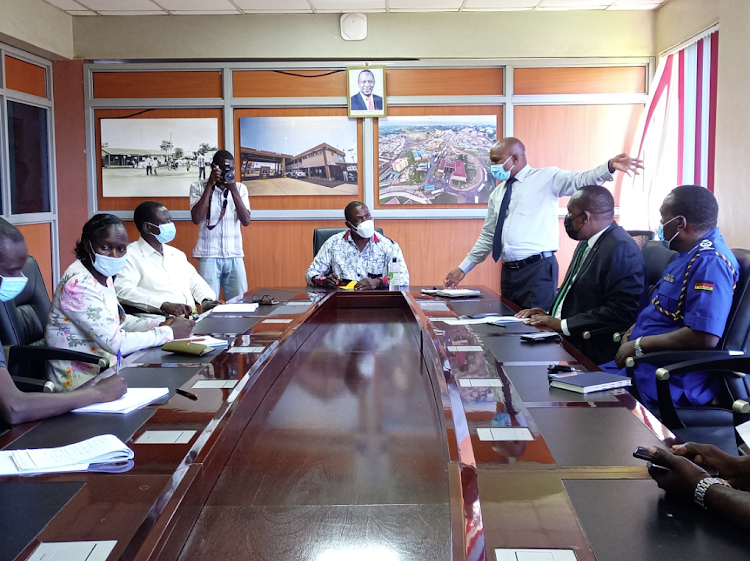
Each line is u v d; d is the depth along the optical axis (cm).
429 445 165
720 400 250
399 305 395
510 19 583
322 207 605
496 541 102
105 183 600
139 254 372
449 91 592
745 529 104
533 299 402
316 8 567
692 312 245
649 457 123
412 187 603
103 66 586
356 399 205
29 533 105
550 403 172
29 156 566
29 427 159
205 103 590
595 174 370
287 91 592
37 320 301
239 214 539
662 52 566
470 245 608
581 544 101
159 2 545
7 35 498
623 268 301
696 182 507
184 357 229
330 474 147
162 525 107
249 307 343
